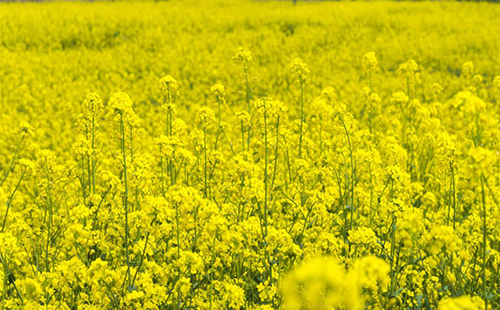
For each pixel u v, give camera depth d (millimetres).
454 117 10031
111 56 22547
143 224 4062
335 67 20953
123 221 4457
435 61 21766
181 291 3707
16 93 17984
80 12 30453
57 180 5273
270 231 3975
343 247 4480
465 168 2828
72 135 13070
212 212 3863
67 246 4379
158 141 5164
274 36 25781
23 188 9172
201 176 5738
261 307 3689
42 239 4871
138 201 5043
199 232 4355
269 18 28859
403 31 27375
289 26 28234
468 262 4508
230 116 13023
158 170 5789
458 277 4215
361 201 5336
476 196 5930
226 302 3912
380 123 10008
